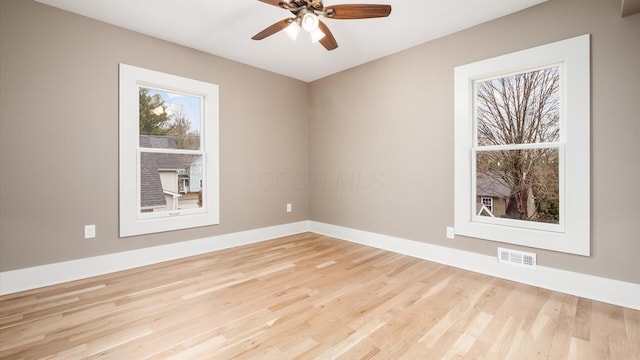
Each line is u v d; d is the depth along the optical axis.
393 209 3.40
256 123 3.86
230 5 2.41
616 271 2.05
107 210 2.70
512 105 2.59
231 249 3.50
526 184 2.53
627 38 2.00
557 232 2.32
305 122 4.49
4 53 2.22
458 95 2.81
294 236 4.20
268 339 1.63
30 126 2.33
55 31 2.43
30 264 2.34
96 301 2.10
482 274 2.66
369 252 3.37
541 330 1.72
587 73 2.14
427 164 3.07
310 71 4.02
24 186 2.32
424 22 2.66
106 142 2.69
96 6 2.41
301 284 2.42
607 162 2.08
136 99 2.86
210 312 1.94
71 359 1.45
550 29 2.29
